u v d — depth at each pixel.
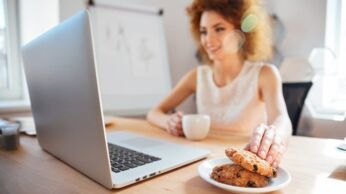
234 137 0.83
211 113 1.16
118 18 1.82
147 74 1.93
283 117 0.82
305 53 1.72
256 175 0.40
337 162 0.56
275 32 1.84
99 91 0.36
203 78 1.25
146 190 0.41
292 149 0.67
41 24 1.56
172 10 2.14
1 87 1.51
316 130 1.67
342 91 1.68
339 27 1.66
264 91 1.04
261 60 1.23
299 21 1.74
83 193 0.39
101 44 1.73
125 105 1.80
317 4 1.65
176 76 2.19
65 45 0.39
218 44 1.06
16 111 1.38
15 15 1.51
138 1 1.94
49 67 0.47
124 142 0.71
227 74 1.16
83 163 0.45
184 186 0.42
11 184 0.43
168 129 0.89
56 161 0.55
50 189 0.41
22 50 0.62
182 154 0.58
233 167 0.42
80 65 0.37
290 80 1.57
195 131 0.77
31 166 0.52
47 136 0.59
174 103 1.30
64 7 1.60
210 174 0.44
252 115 1.08
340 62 1.67
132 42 1.88
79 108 0.40
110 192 0.40
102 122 0.37
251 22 1.09
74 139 0.45
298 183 0.44
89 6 1.71
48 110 0.54
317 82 1.67
